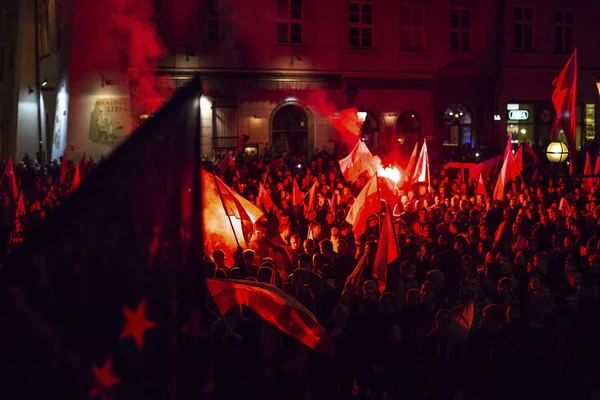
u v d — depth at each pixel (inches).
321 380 319.3
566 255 438.0
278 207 723.4
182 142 149.8
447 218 587.2
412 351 322.7
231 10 1412.4
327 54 1471.5
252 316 294.7
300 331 276.5
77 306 136.4
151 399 144.2
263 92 1423.5
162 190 147.0
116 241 141.6
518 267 416.2
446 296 370.6
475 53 1565.0
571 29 1656.0
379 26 1507.1
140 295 143.6
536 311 353.1
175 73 1370.6
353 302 333.4
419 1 1533.0
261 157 1274.6
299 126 1464.1
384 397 321.7
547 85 1628.9
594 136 1676.9
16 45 1590.8
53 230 134.3
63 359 134.5
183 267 147.6
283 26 1451.8
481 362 333.7
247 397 279.4
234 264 381.1
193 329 149.0
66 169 875.4
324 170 1109.1
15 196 697.0
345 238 472.4
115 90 1343.5
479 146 1553.9
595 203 730.2
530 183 973.2
